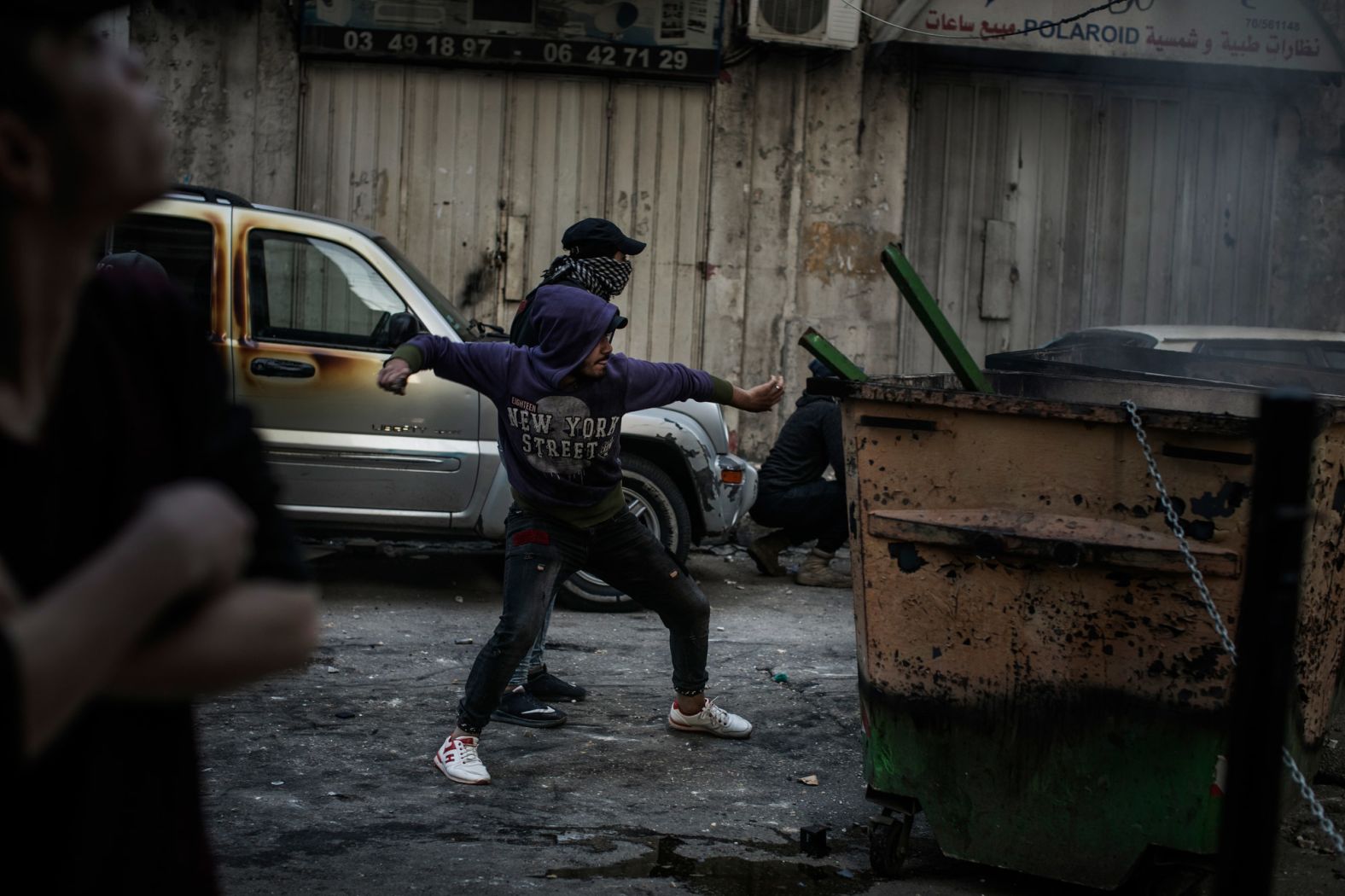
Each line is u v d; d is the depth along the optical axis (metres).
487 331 7.44
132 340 1.11
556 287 4.28
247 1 9.98
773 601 7.51
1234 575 3.16
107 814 1.09
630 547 4.50
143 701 1.12
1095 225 11.41
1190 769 3.27
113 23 9.88
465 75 10.34
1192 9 10.66
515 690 5.00
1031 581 3.39
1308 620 3.37
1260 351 8.34
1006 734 3.46
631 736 4.88
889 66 10.70
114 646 0.82
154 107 0.96
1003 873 3.73
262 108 10.10
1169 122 11.41
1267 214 11.59
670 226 10.61
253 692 5.21
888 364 10.95
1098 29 10.59
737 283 10.67
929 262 11.22
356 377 6.68
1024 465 3.38
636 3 10.24
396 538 6.98
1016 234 11.30
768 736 4.96
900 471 3.54
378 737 4.75
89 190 0.92
